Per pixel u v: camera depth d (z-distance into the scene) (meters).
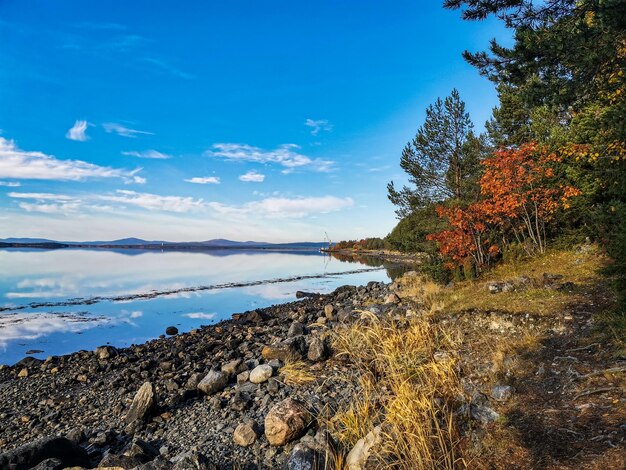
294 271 48.50
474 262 15.39
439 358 7.41
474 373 6.65
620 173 8.56
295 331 13.06
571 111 13.90
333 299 22.12
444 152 22.58
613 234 7.12
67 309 23.03
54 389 10.19
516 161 15.12
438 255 17.62
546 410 4.93
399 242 40.88
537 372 6.15
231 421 6.82
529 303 9.66
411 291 15.79
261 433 6.07
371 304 15.03
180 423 7.16
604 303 8.44
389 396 6.20
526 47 7.32
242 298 26.89
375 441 4.87
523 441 4.39
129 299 26.80
